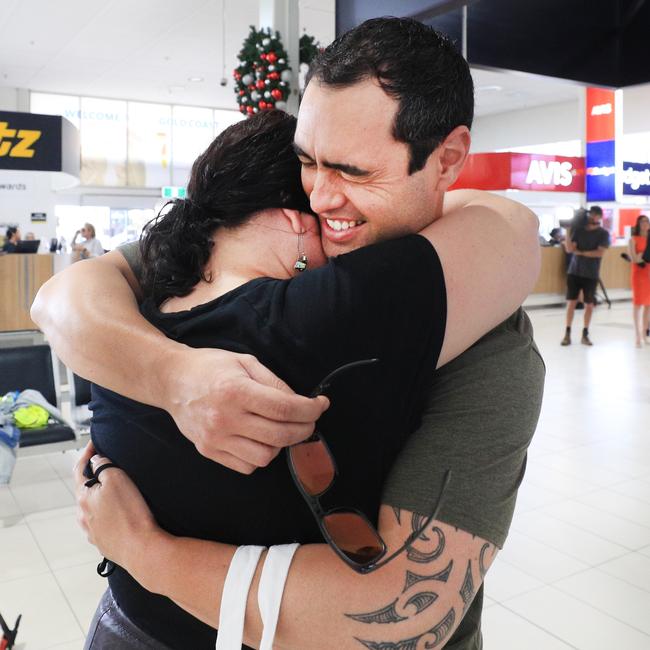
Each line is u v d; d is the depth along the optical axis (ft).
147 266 2.72
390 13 11.18
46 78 45.88
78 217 54.49
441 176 2.34
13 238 33.71
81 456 2.72
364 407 2.09
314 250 2.52
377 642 2.08
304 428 1.91
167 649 2.43
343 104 2.13
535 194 46.32
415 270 2.10
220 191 2.45
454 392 2.28
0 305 20.24
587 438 17.13
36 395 13.83
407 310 2.07
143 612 2.49
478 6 14.83
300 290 2.13
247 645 2.26
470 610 2.59
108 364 2.21
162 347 2.12
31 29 35.04
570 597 9.98
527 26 15.69
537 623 9.36
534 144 57.52
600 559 11.07
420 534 2.06
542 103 55.47
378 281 2.06
